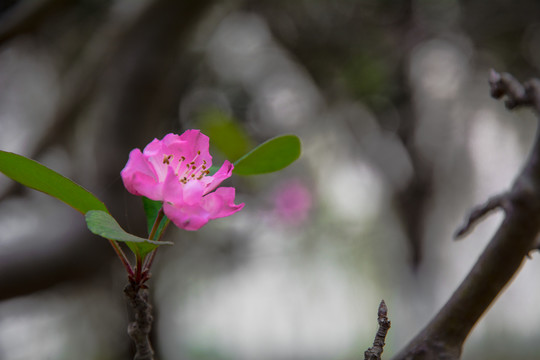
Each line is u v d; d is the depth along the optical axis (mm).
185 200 592
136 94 1475
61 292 2080
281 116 2451
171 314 2359
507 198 610
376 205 2855
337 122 2570
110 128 1475
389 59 2350
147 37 1481
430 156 2650
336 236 2727
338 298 2979
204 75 2205
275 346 3061
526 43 2279
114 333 2008
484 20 2283
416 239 2758
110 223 562
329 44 2326
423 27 2316
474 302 608
